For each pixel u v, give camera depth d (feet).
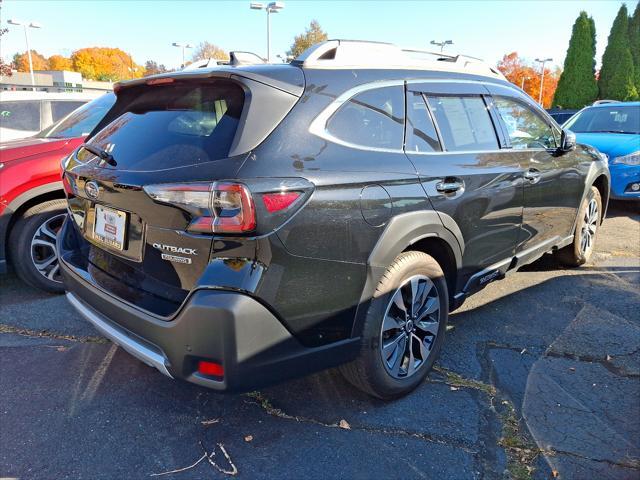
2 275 16.28
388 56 9.79
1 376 10.30
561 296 14.48
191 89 8.49
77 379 10.23
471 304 13.97
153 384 10.07
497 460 8.00
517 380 10.21
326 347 7.98
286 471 7.73
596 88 119.85
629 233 21.44
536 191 12.71
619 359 11.01
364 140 8.64
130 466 7.83
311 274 7.52
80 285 9.11
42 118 20.59
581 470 7.77
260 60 9.36
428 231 9.30
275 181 7.10
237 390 7.19
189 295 7.07
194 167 7.22
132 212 7.91
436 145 10.02
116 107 10.27
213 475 7.66
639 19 117.08
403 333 9.32
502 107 12.29
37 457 7.97
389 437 8.50
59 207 14.03
